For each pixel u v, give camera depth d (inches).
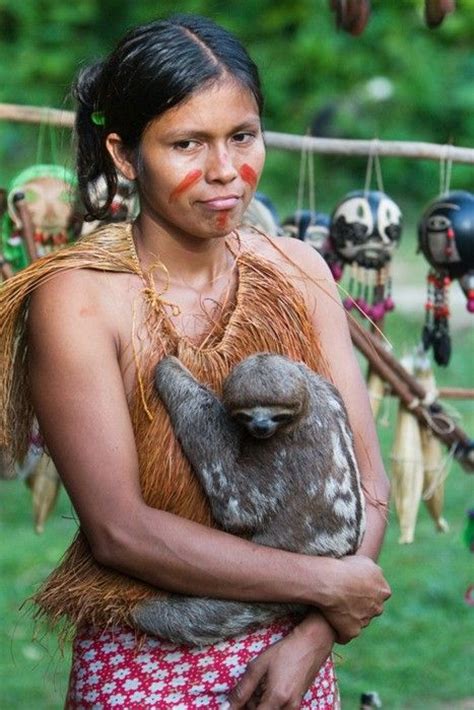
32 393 139.0
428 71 717.3
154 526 132.8
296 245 154.2
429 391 209.3
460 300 561.0
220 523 135.9
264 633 137.3
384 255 213.6
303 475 135.1
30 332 138.6
